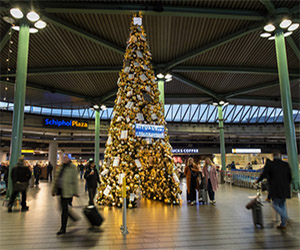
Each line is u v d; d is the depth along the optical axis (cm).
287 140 913
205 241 398
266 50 1216
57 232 451
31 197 927
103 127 2636
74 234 442
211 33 1042
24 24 877
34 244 390
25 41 868
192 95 1961
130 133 705
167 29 1011
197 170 756
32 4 816
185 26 991
